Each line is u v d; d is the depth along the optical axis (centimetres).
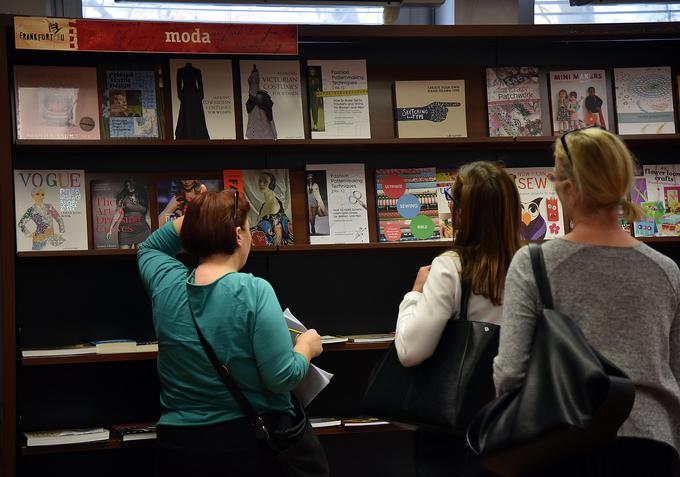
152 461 354
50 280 350
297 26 343
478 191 213
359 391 377
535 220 375
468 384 204
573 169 172
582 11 442
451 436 211
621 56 395
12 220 324
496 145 370
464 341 206
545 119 384
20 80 339
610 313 166
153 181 356
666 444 164
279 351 240
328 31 347
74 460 348
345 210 366
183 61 357
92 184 348
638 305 167
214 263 254
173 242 282
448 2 400
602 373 150
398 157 379
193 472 241
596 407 149
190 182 358
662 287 170
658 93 385
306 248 346
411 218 371
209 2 363
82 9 394
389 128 377
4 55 322
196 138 352
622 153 171
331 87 367
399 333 213
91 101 346
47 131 339
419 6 378
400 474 376
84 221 345
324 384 275
